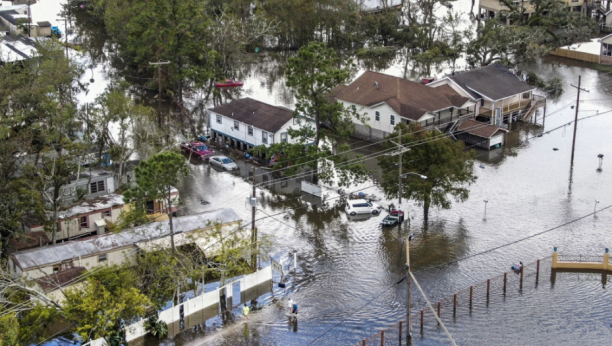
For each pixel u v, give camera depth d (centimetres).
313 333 5478
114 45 14038
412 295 5947
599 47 13975
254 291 6097
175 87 11575
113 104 7531
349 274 6309
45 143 6894
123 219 6372
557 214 7369
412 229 7112
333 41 14262
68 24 15475
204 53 11275
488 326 5519
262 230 7106
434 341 5344
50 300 5175
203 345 5338
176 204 7244
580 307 5788
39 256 5850
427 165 7069
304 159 7825
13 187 6250
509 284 6112
